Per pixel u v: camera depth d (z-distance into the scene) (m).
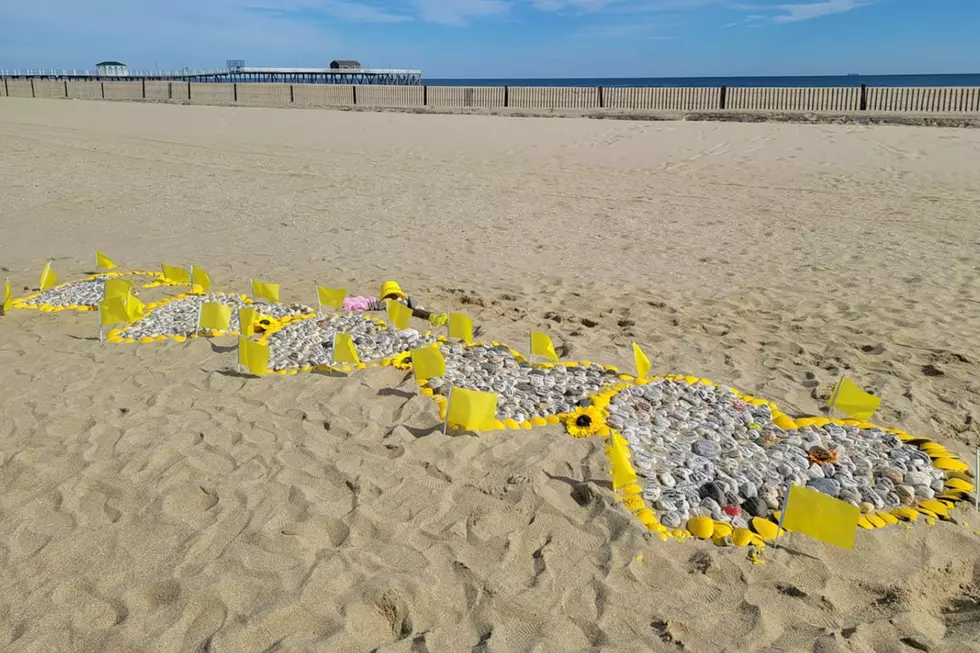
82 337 5.86
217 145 18.88
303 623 2.82
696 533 3.35
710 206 11.59
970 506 3.57
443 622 2.87
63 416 4.41
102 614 2.88
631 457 3.92
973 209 10.78
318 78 86.19
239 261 8.65
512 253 9.04
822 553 3.23
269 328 5.89
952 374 5.22
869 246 9.03
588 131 19.08
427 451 4.01
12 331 6.01
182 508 3.53
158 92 38.25
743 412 4.55
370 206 11.93
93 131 21.53
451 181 14.00
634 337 6.04
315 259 8.75
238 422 4.33
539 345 5.10
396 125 21.44
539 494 3.62
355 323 6.12
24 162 16.30
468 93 29.56
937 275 7.78
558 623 2.85
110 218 11.18
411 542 3.29
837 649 2.70
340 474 3.79
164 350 5.54
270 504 3.54
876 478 3.82
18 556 3.19
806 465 3.91
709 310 6.78
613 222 10.66
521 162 15.84
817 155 15.04
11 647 2.71
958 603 3.03
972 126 17.72
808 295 7.21
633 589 3.02
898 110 21.81
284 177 14.64
